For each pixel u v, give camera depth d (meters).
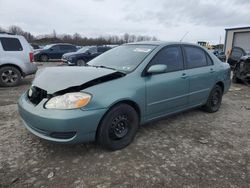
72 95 3.11
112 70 3.70
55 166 3.14
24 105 3.45
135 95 3.60
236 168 3.21
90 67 3.94
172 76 4.25
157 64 4.06
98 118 3.21
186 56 4.70
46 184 2.79
